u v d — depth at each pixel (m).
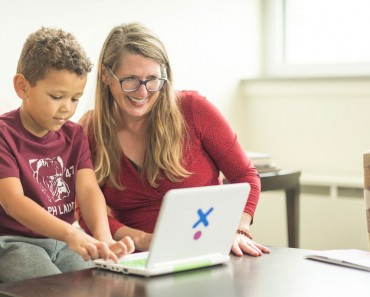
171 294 1.25
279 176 2.91
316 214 3.51
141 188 2.05
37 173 1.77
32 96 1.71
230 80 3.55
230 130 2.09
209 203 1.43
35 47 1.69
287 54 3.75
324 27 3.64
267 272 1.43
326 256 1.55
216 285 1.32
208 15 3.35
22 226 1.76
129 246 1.49
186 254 1.45
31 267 1.67
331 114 3.49
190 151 2.05
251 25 3.68
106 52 1.94
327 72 3.60
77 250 1.48
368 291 1.28
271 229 3.64
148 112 2.00
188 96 2.08
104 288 1.30
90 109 2.09
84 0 2.71
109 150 2.02
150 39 1.91
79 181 1.85
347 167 3.46
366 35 3.53
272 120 3.65
